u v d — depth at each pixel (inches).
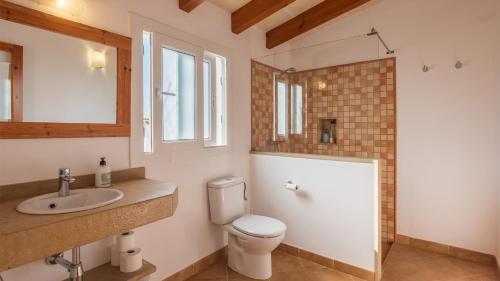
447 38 98.1
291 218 100.7
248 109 109.7
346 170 87.0
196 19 86.7
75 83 58.6
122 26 66.4
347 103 114.0
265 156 107.0
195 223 87.7
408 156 106.3
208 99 95.9
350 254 87.2
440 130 100.2
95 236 43.1
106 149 64.5
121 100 66.4
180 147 82.2
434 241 103.0
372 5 113.0
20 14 51.1
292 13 111.6
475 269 90.4
